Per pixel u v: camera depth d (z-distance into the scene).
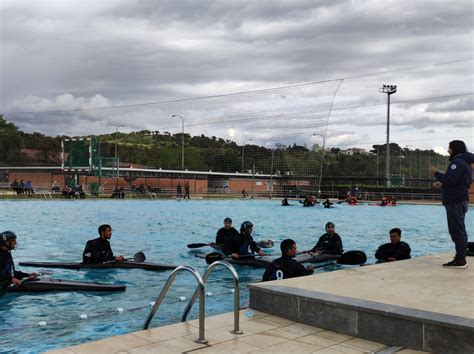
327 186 65.56
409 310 4.62
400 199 54.91
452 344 4.20
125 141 91.19
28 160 98.19
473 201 49.53
